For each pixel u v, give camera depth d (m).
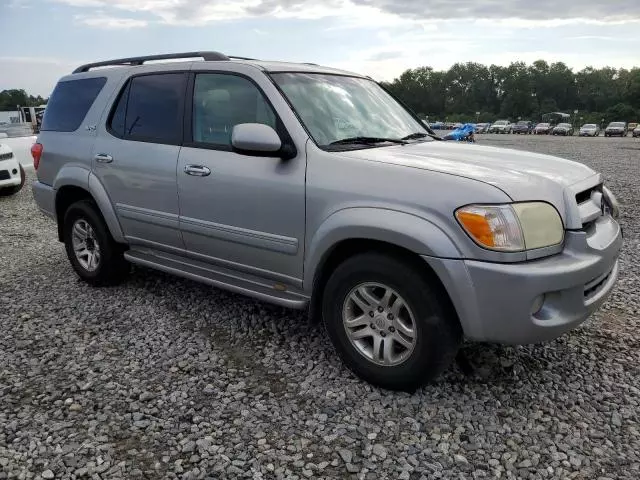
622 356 3.58
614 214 3.66
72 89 5.05
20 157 14.07
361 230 2.98
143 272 5.37
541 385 3.22
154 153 4.14
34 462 2.59
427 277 2.87
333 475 2.49
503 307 2.71
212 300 4.61
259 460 2.59
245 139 3.24
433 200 2.82
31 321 4.23
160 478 2.48
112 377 3.36
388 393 3.13
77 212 4.88
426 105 127.69
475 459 2.59
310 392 3.16
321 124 3.54
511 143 34.16
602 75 123.25
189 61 4.16
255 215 3.54
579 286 2.84
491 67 127.38
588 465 2.55
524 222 2.75
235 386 3.24
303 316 4.23
